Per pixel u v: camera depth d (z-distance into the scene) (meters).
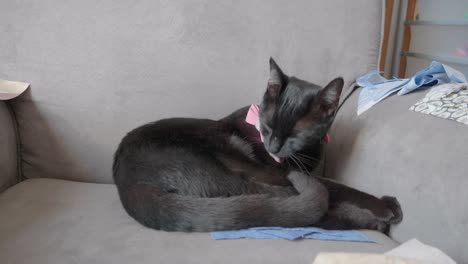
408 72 2.41
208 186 1.02
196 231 0.93
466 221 0.78
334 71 1.42
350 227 1.00
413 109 1.06
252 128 1.26
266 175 1.12
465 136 0.85
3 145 1.20
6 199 1.11
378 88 1.28
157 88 1.36
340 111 1.39
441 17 2.15
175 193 1.00
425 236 0.89
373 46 1.42
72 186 1.24
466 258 0.78
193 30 1.35
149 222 0.94
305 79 1.41
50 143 1.33
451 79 1.16
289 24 1.38
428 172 0.90
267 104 1.18
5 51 1.30
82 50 1.32
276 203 0.95
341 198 1.06
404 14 2.39
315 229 0.96
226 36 1.37
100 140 1.34
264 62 1.38
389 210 0.99
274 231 0.92
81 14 1.31
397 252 0.75
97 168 1.35
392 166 1.02
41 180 1.27
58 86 1.32
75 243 0.88
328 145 1.37
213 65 1.37
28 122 1.32
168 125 1.18
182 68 1.36
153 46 1.34
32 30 1.30
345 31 1.40
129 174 1.03
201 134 1.17
